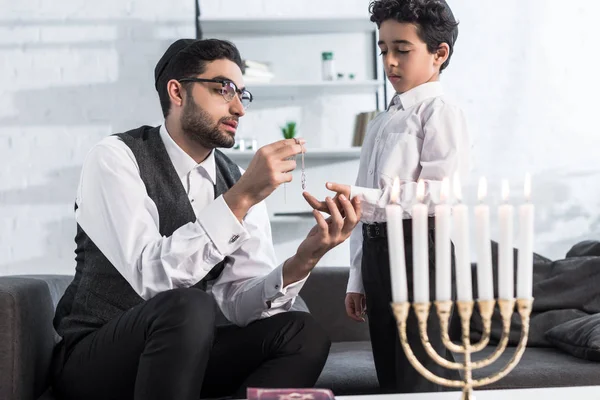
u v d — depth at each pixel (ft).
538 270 9.09
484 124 13.99
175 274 5.47
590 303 8.69
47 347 6.47
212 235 5.46
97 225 5.94
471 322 8.88
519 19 14.06
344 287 9.71
